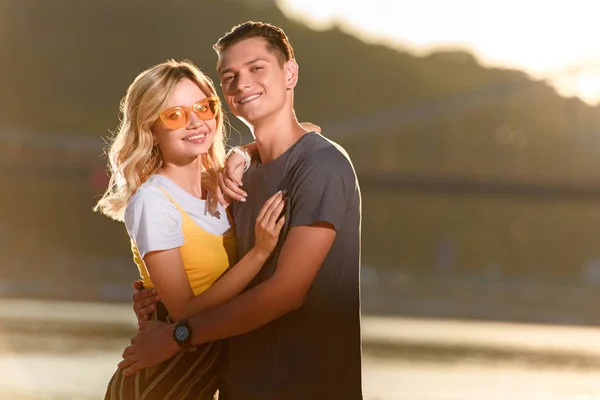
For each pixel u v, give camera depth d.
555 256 113.00
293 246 3.66
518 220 115.88
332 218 3.63
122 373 3.90
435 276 70.00
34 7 180.88
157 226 3.79
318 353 3.75
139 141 3.95
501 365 16.20
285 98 3.89
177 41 195.50
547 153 171.38
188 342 3.74
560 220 116.44
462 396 11.23
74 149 72.19
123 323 20.98
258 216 3.74
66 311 25.30
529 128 173.88
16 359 12.91
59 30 180.38
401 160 147.62
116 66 177.50
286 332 3.76
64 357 13.38
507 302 49.00
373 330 25.05
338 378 3.78
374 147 145.12
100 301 31.61
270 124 3.88
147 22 198.12
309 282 3.68
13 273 46.47
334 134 134.50
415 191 73.44
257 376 3.80
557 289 60.88
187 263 3.87
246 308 3.66
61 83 165.25
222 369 3.94
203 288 3.89
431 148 155.38
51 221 76.94
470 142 165.62
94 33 182.50
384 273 65.44
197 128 3.93
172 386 3.85
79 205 79.69
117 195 4.03
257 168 3.89
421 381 12.52
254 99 3.85
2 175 71.88
